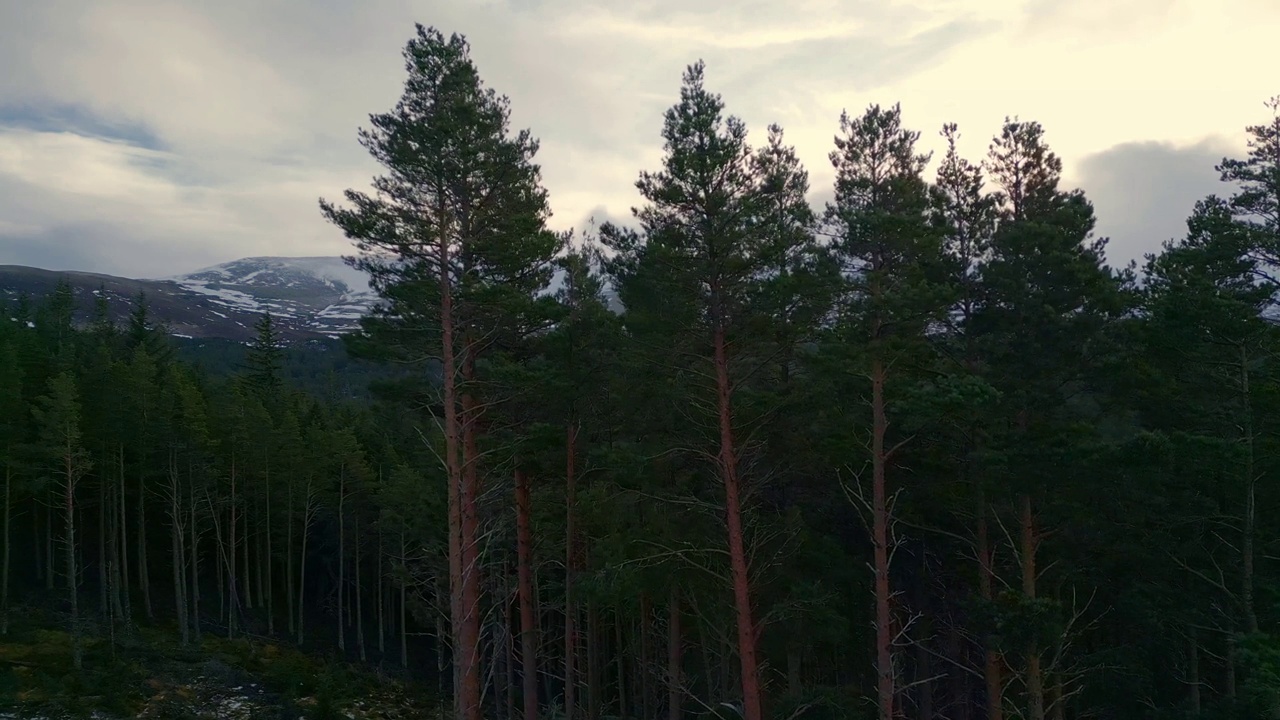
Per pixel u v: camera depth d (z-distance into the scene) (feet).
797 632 53.57
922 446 56.80
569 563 69.77
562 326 61.11
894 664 63.93
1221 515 48.93
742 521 55.62
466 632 58.13
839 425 52.90
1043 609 47.26
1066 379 52.60
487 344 62.85
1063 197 55.36
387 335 59.16
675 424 56.85
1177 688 60.34
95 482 137.49
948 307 50.47
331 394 307.17
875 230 46.85
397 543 147.64
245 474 144.56
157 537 156.76
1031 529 53.01
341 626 145.48
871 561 61.57
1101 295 49.47
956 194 55.98
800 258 49.06
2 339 126.11
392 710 116.26
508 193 60.64
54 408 107.04
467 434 62.13
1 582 124.88
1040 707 51.62
